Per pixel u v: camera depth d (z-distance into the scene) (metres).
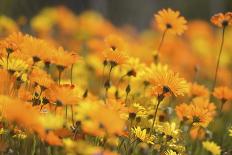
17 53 5.16
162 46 10.86
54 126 4.17
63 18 13.00
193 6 29.61
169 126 5.36
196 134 6.49
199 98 6.55
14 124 4.39
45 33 11.98
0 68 5.36
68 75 8.71
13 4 17.81
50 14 12.98
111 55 5.40
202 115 5.47
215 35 16.39
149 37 16.67
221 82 11.39
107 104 4.91
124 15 29.39
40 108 4.93
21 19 11.85
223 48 13.59
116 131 3.82
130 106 5.43
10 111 3.75
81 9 27.12
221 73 11.50
